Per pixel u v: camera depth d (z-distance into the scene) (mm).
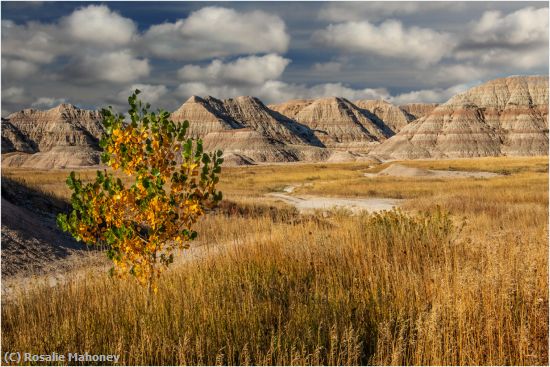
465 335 5633
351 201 37812
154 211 6918
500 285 6723
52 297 7836
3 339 6355
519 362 5371
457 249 9727
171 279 8398
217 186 55125
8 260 11984
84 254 14109
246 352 5457
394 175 73938
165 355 5820
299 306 6773
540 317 6051
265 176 79062
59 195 22984
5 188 18797
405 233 11000
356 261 9008
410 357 5605
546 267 7242
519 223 16547
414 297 7066
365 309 6816
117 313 7004
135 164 6926
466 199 27906
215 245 12695
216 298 7195
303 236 10734
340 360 5520
